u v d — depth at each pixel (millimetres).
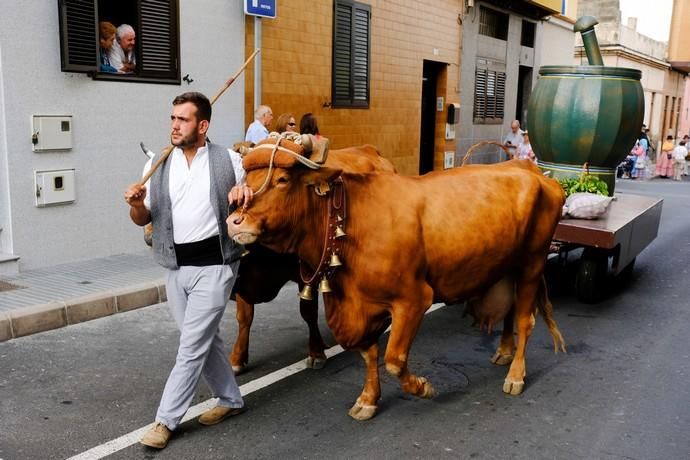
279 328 6348
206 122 3955
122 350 5605
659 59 39969
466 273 4512
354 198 4137
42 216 7520
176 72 8914
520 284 5059
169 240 3975
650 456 4145
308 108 11609
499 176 4730
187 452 4023
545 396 5008
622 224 7043
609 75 8508
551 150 8938
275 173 3791
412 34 14500
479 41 17625
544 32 22016
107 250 8258
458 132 17250
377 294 4160
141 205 3926
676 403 4934
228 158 4035
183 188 3936
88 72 7727
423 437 4316
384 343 5953
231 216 3773
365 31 12906
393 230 4113
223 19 9641
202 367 4125
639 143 27219
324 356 5418
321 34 11664
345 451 4105
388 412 4656
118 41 8188
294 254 4328
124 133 8320
